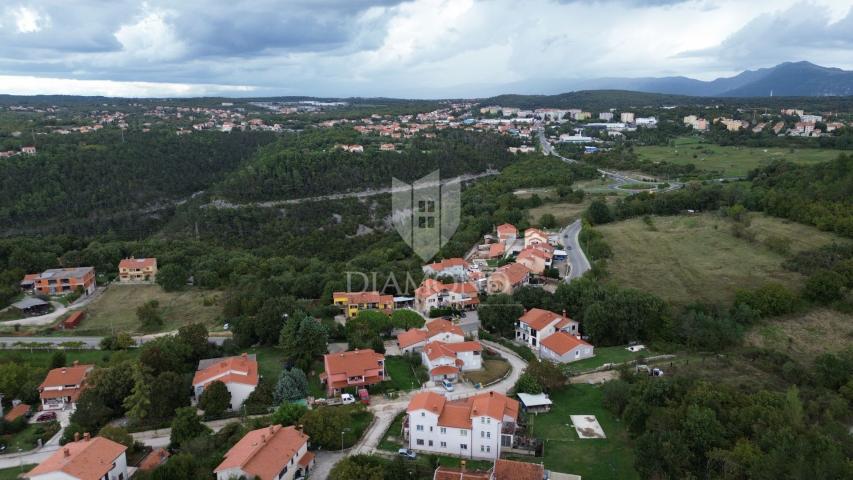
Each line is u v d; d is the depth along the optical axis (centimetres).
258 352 10619
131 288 14950
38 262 15375
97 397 8344
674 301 11244
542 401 8094
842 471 5188
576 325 10806
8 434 8006
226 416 8194
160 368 9238
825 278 10600
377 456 7025
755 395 7025
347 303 12319
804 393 7550
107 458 6475
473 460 7031
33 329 12094
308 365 9650
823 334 9644
